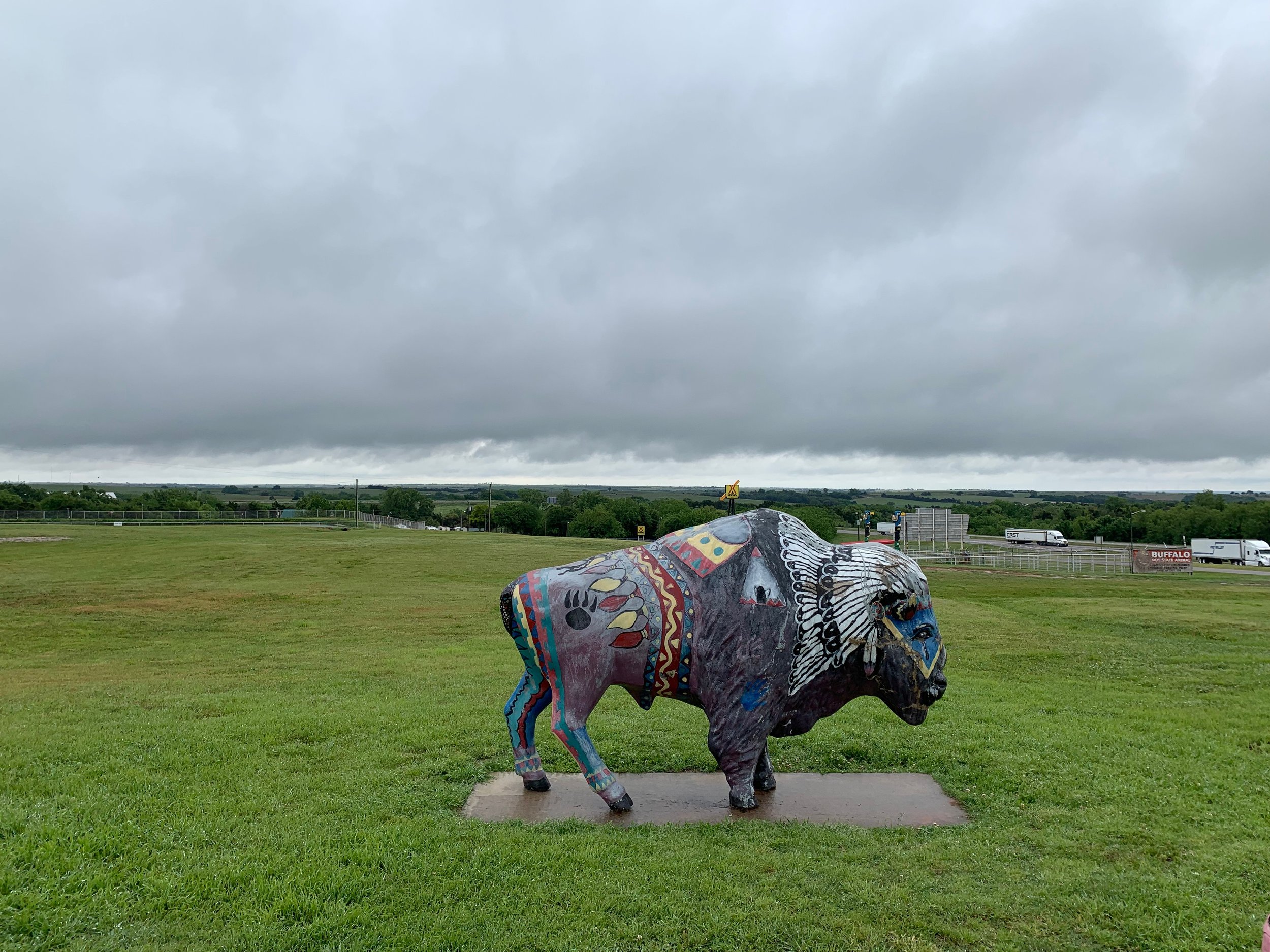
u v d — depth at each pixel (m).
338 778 6.68
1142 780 6.72
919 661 6.43
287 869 4.88
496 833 5.52
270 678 11.34
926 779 6.99
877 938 4.17
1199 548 60.31
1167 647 14.46
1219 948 4.09
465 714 8.90
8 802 5.84
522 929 4.24
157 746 7.44
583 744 6.10
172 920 4.30
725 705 6.07
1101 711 9.30
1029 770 7.02
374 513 110.50
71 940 4.06
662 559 6.32
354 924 4.28
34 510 73.12
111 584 26.14
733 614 6.06
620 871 4.92
